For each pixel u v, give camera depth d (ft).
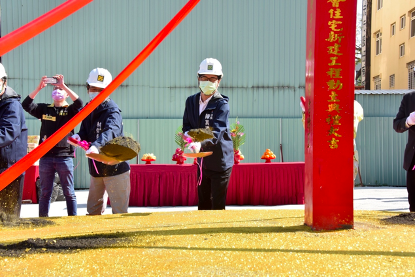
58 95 14.85
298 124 34.55
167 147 34.19
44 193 14.90
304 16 34.81
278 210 8.52
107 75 11.35
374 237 5.55
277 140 34.50
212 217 7.50
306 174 6.49
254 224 6.63
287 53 34.86
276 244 5.14
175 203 23.32
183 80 34.58
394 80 58.75
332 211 6.12
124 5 34.27
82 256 4.68
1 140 8.71
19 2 33.55
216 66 10.96
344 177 6.13
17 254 4.80
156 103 34.45
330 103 6.15
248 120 34.37
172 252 4.77
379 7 65.87
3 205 7.99
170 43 34.40
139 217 7.72
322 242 5.24
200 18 34.55
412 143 11.20
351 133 6.15
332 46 6.11
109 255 4.69
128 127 33.99
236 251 4.78
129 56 34.45
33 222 7.41
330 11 6.09
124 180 11.82
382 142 34.12
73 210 14.87
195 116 11.43
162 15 34.47
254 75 34.81
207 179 11.69
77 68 34.19
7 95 9.16
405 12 54.60
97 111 11.16
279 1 34.65
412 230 6.09
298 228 6.24
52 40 33.94
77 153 33.12
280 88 34.86
